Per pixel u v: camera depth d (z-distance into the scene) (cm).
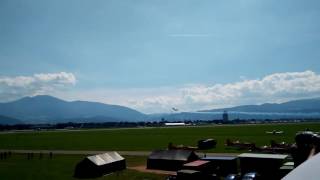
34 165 7194
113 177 5612
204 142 9325
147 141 12494
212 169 5569
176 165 6191
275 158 5381
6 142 13862
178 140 12612
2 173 6234
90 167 5869
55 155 8912
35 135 18812
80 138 15262
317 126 19838
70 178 5631
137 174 5809
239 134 14850
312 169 1070
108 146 10906
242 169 5566
